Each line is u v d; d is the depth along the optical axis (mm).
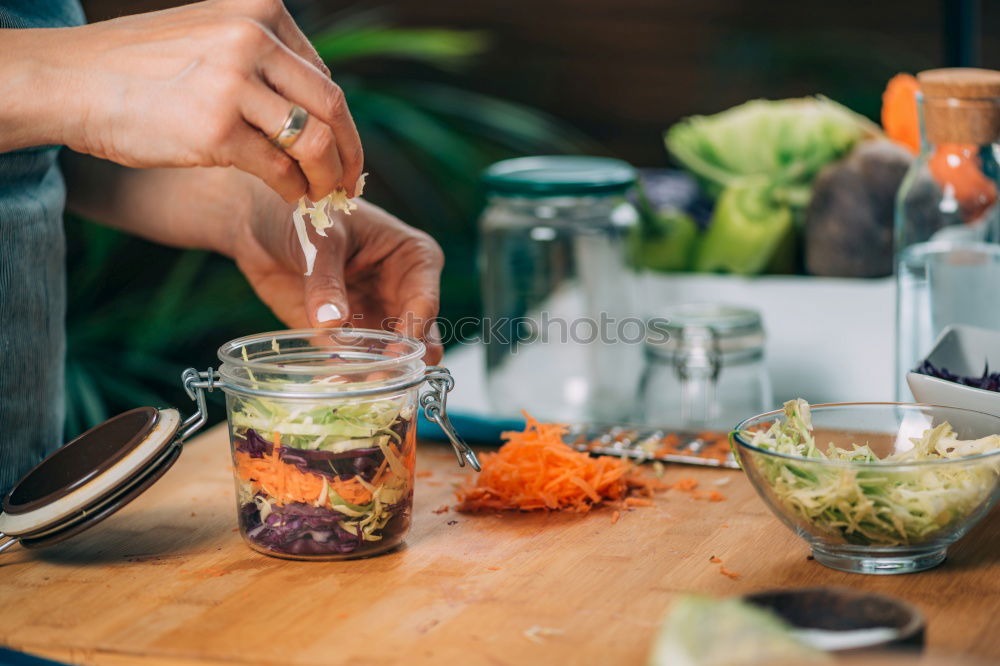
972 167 1323
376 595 904
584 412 1533
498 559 980
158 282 2574
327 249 1118
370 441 957
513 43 3709
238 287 2482
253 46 877
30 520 951
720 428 1335
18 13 1112
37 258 1177
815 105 2072
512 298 1604
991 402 1028
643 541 1019
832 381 1499
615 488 1131
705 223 2107
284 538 973
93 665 822
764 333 1360
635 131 3705
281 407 947
